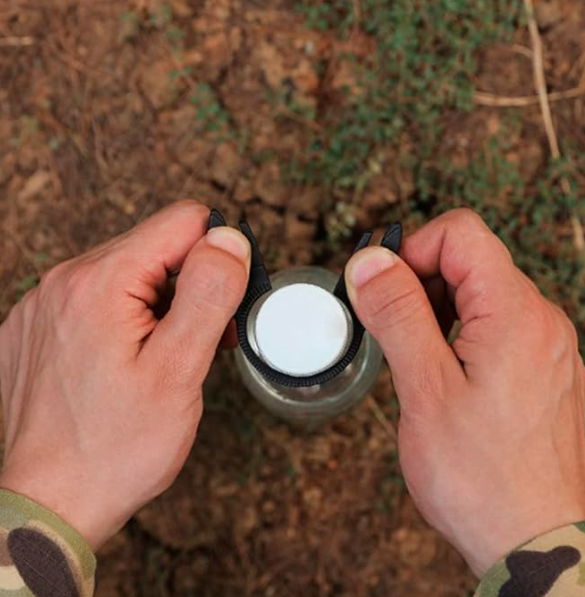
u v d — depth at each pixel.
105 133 0.58
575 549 0.40
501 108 0.57
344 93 0.57
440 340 0.40
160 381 0.41
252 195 0.57
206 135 0.58
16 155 0.58
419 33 0.57
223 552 0.57
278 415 0.54
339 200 0.57
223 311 0.39
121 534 0.57
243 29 0.58
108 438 0.42
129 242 0.42
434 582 0.57
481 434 0.40
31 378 0.44
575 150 0.58
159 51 0.58
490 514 0.41
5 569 0.41
